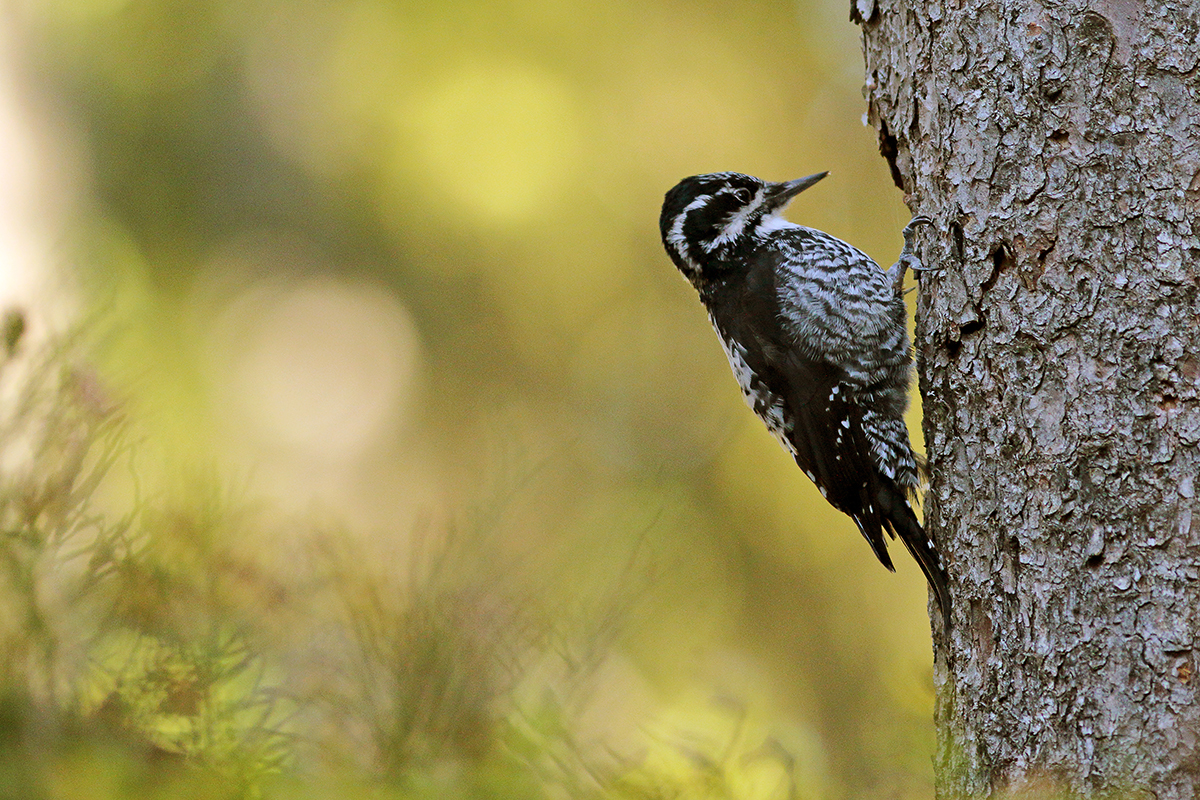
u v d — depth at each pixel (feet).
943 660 25.89
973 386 25.12
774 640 61.57
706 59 65.57
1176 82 22.93
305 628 25.84
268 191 72.54
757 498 63.98
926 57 26.63
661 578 33.17
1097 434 22.71
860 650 61.05
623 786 22.27
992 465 24.52
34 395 22.74
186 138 70.74
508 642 26.16
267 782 19.95
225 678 21.94
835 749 41.63
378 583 27.25
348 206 70.69
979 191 25.08
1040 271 23.89
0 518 21.35
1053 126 24.02
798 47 65.26
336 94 68.74
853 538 62.44
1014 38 24.67
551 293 68.85
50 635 20.58
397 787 21.11
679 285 67.67
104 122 67.67
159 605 22.18
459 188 67.67
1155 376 22.27
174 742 21.43
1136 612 21.80
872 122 29.48
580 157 66.18
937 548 25.90
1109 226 23.12
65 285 27.17
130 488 27.30
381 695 25.11
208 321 70.95
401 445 72.59
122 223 67.46
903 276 30.96
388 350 73.46
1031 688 23.16
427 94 66.74
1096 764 21.81
